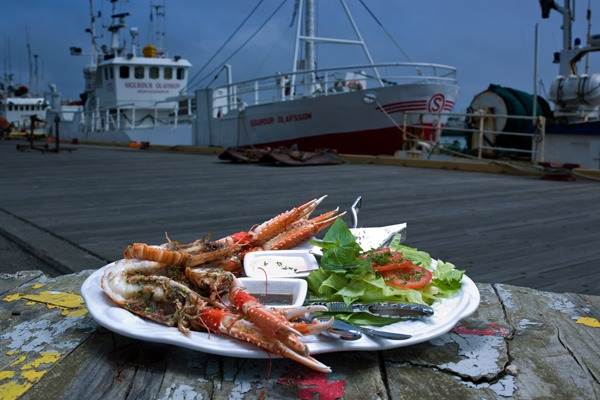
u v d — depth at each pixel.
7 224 5.44
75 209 6.41
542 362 1.47
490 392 1.32
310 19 17.22
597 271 3.73
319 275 1.70
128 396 1.29
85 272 2.33
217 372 1.39
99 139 26.16
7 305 1.89
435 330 1.44
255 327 1.36
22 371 1.40
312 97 16.55
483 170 12.23
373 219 5.75
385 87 15.09
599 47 12.68
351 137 16.08
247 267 1.80
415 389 1.32
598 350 1.54
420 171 12.16
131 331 1.42
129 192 8.10
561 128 12.69
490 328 1.67
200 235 4.85
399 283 1.59
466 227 5.35
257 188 8.64
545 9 13.27
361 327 1.45
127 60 24.05
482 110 13.60
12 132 37.84
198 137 21.27
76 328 1.67
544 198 7.73
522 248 4.43
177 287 1.52
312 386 1.32
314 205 2.16
